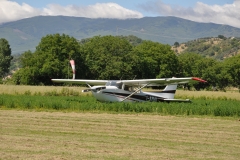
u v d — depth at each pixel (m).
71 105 24.69
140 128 17.59
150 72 80.06
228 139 15.57
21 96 31.38
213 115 23.61
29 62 68.25
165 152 12.68
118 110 24.50
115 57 74.75
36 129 16.50
